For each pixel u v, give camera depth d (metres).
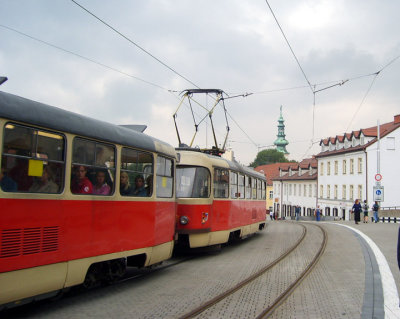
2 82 6.24
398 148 47.78
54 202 6.45
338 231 22.50
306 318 6.63
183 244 12.63
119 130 8.23
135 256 9.14
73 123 6.89
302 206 68.38
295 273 10.41
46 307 6.99
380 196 33.09
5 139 5.69
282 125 147.88
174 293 8.20
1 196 5.61
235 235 16.27
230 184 15.10
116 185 8.00
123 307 7.10
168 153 10.19
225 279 9.66
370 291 8.39
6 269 5.64
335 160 56.41
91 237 7.25
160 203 9.67
